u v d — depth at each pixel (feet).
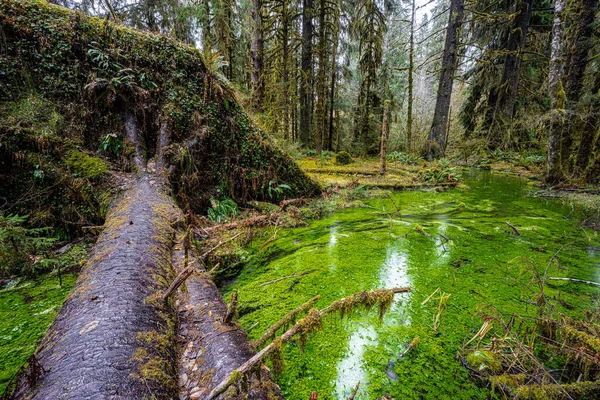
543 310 6.30
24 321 7.01
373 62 43.37
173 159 14.78
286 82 31.91
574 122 24.09
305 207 18.48
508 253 11.03
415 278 9.04
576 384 4.37
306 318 4.53
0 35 12.46
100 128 14.21
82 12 15.05
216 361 4.44
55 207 11.80
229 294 8.63
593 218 15.62
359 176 28.78
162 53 16.12
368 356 5.79
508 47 36.32
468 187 25.73
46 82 13.30
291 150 29.63
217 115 17.04
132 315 4.84
